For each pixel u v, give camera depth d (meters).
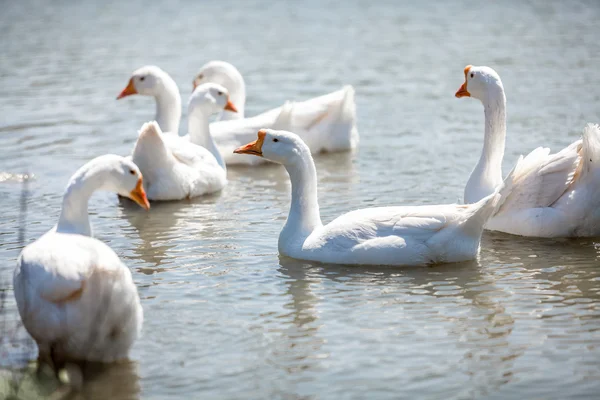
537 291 11.59
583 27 34.97
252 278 12.23
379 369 9.46
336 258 12.65
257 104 24.48
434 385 9.10
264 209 16.14
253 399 8.87
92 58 31.02
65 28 37.50
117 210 16.12
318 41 34.12
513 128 20.91
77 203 10.71
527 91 24.62
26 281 9.07
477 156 19.25
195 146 17.59
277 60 30.61
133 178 10.89
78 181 10.70
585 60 28.61
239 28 37.47
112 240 14.18
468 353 9.80
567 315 10.78
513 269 12.43
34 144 20.61
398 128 22.08
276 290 11.77
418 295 11.50
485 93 14.75
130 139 21.22
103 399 8.88
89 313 8.89
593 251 13.19
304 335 10.35
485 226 14.35
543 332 10.30
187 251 13.55
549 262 12.70
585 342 10.00
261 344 10.12
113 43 33.97
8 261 12.91
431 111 23.59
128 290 9.05
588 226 13.65
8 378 9.09
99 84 27.08
